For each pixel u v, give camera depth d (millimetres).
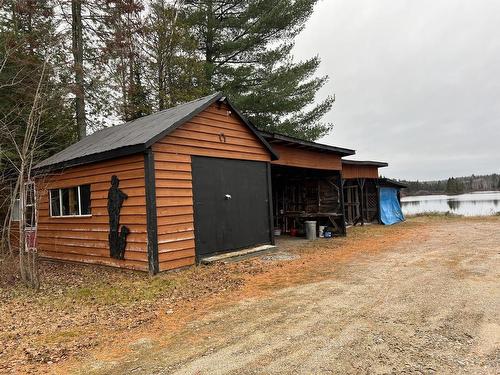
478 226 16391
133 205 8148
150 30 17531
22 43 12430
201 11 18625
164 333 4531
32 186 10469
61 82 13828
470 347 3727
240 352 3848
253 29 18469
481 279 6430
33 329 4820
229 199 9836
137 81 18672
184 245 8469
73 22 14836
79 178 9570
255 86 19172
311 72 20031
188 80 18016
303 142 12172
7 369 3686
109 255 8781
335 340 4031
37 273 7297
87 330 4738
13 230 10922
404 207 34406
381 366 3396
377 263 8367
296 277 7281
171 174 8305
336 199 15875
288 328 4469
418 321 4504
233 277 7430
